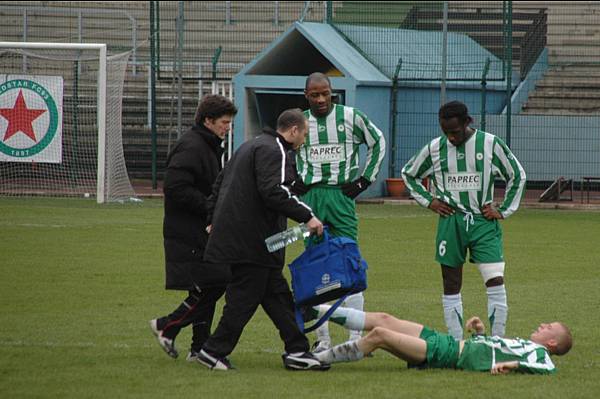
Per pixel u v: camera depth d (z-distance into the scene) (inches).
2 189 2822.3
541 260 1710.1
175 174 938.7
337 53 2859.3
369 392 826.2
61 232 1974.7
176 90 3373.5
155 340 1049.5
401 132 2970.0
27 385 840.9
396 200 2785.4
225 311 909.2
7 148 2635.3
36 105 2630.4
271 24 3619.6
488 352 901.8
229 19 3619.6
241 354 996.6
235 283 910.4
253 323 1167.6
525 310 1251.2
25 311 1200.8
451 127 1022.4
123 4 3772.1
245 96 2896.2
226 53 3531.0
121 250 1738.4
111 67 2684.5
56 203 2573.8
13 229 2009.1
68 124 2915.8
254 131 2970.0
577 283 1467.8
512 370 895.1
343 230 1079.6
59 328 1101.1
